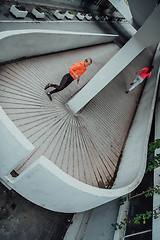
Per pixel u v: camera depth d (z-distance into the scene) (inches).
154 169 186.7
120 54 209.9
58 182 118.6
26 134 172.1
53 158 174.4
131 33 1173.1
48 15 511.2
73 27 574.6
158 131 241.6
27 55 253.8
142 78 368.2
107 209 182.5
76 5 785.6
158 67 509.4
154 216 140.3
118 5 796.0
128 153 238.2
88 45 498.3
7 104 179.9
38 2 519.8
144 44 200.1
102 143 244.2
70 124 225.6
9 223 142.2
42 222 159.2
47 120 201.9
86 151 213.5
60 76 288.0
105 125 280.5
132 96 424.8
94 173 198.1
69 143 202.5
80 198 132.8
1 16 335.9
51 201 140.1
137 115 347.9
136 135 263.1
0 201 144.8
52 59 309.1
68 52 379.6
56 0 631.2
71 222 176.6
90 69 396.8
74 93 282.4
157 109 305.3
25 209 155.1
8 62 220.1
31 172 118.8
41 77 249.9
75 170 183.2
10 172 136.6
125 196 181.5
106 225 162.6
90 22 761.6
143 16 547.5
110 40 690.2
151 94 356.8
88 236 168.6
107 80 223.1
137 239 141.4
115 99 368.2
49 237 156.4
